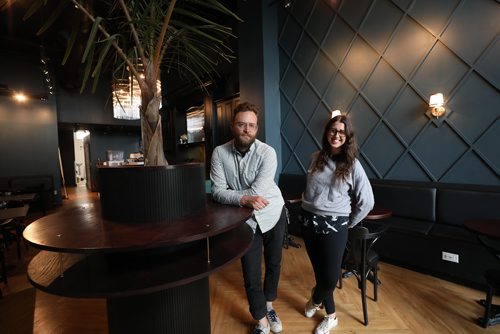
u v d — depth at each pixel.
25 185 5.93
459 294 2.21
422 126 3.02
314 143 4.11
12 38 5.23
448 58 2.79
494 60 2.53
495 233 1.71
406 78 3.11
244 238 1.06
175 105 7.60
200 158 7.23
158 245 0.69
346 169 1.55
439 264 2.46
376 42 3.35
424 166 3.03
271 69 4.35
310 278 2.54
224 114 5.65
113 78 1.34
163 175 0.89
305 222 1.72
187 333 1.09
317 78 4.01
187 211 0.98
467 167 2.73
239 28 4.62
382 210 2.56
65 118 7.45
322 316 1.94
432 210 2.82
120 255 0.90
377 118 3.40
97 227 0.83
